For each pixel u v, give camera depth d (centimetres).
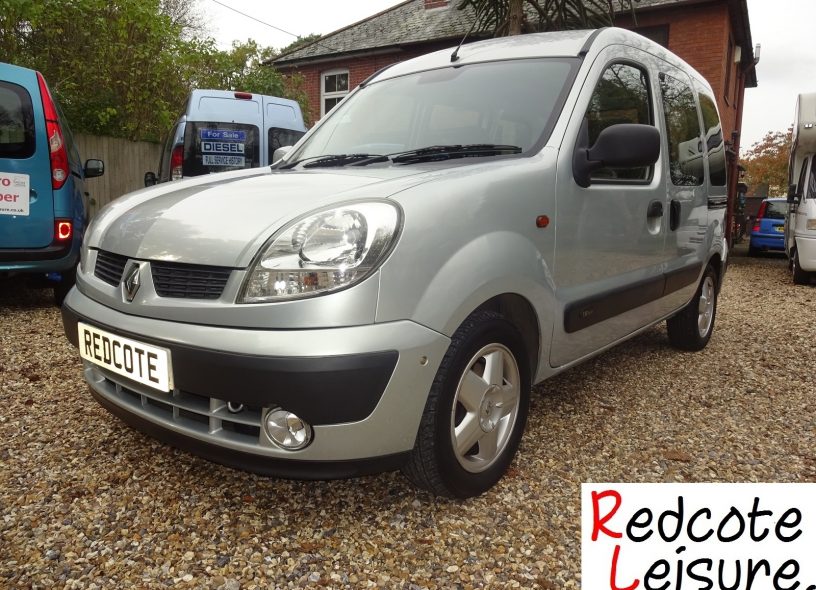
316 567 190
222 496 228
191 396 204
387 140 301
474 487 225
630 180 308
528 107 275
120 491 230
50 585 179
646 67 335
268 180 242
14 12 729
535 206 238
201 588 179
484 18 666
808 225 890
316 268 183
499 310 236
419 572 190
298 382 177
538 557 199
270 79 1284
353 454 188
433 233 198
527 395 245
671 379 387
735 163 1441
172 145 749
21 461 251
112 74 907
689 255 385
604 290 286
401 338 186
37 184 459
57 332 444
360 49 1470
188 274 200
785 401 353
